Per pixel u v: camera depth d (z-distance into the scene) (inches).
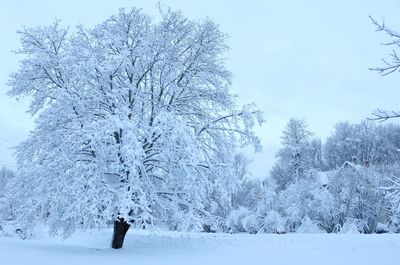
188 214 587.5
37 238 823.1
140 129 588.1
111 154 575.5
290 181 2014.0
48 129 609.3
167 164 603.8
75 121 593.6
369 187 1218.0
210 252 551.2
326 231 1243.2
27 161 631.8
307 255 489.7
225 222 1251.2
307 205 1246.3
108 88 617.6
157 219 628.1
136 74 669.9
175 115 633.6
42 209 586.2
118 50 643.5
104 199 532.1
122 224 616.7
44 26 649.0
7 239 759.7
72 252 530.3
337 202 1243.8
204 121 673.0
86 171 557.6
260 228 1247.5
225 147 671.8
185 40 692.1
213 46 684.7
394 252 474.3
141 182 562.6
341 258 453.4
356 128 2625.5
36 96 645.3
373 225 1214.3
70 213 529.0
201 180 597.0
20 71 634.2
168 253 544.4
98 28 653.3
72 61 598.5
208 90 683.4
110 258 477.4
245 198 1531.7
